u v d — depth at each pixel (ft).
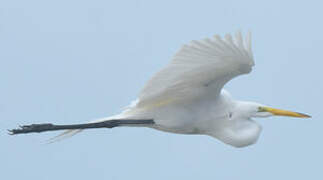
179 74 35.88
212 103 40.91
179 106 40.65
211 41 32.48
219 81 38.24
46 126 40.63
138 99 39.81
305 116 42.75
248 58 34.30
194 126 41.34
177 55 33.58
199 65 34.78
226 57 34.06
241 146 42.16
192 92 39.50
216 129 41.88
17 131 40.65
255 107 42.37
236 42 33.42
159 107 40.68
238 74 36.40
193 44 32.76
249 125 42.14
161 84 36.63
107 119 41.19
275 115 42.75
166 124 40.78
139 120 40.75
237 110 41.83
